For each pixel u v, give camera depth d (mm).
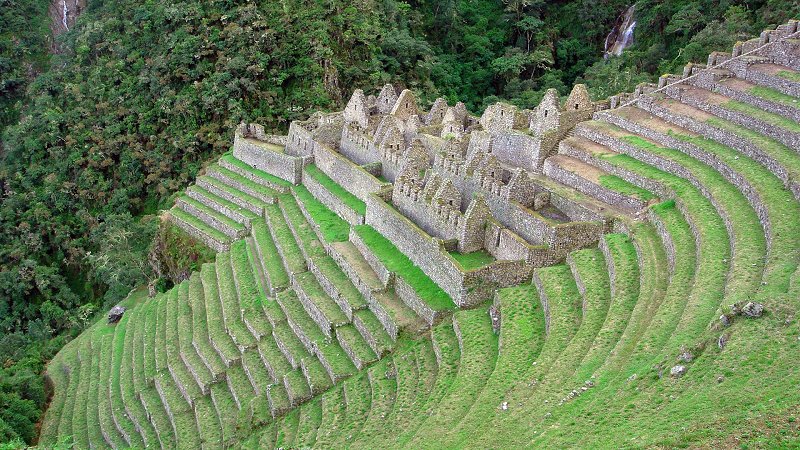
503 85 128625
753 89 64125
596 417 35750
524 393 41250
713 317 38719
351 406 50438
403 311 56875
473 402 43219
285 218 81688
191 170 109875
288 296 67375
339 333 58438
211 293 76250
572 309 47875
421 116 80312
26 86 144000
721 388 33375
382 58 121812
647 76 100875
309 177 84125
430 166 70500
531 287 52562
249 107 114562
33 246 110375
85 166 118000
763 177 51688
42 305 100500
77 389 75438
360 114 85000
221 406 60719
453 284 54719
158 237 96062
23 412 71188
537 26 132125
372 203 68000
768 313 36438
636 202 55406
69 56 135125
